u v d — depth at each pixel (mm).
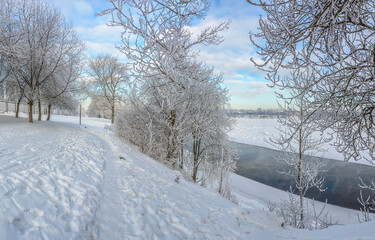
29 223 2771
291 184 15180
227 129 12945
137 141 13141
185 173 11070
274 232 4281
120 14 3205
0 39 14148
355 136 3848
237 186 14320
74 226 3004
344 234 3965
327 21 2381
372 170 17969
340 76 3115
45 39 16750
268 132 37312
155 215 4020
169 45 3641
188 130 11680
